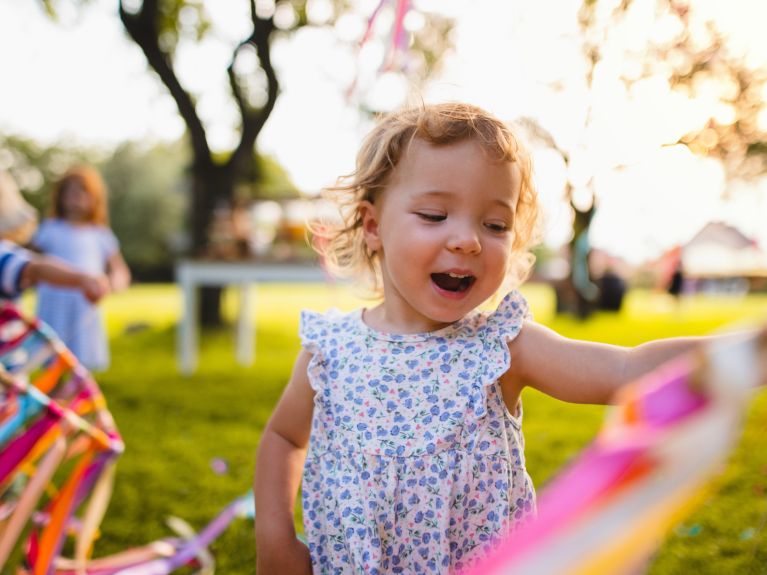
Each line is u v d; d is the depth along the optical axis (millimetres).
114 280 3625
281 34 6008
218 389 3719
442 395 942
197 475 2244
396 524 915
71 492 1191
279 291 16328
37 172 20875
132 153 19984
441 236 906
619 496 321
